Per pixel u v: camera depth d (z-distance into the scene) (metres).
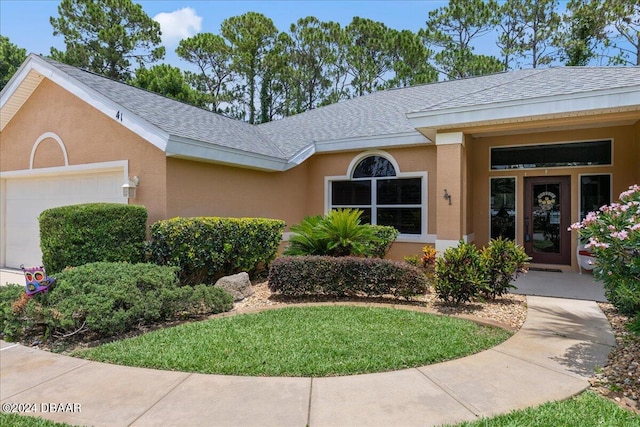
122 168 9.15
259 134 13.84
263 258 9.38
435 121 8.45
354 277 7.29
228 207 10.00
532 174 10.71
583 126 9.77
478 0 28.97
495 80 13.68
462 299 6.84
